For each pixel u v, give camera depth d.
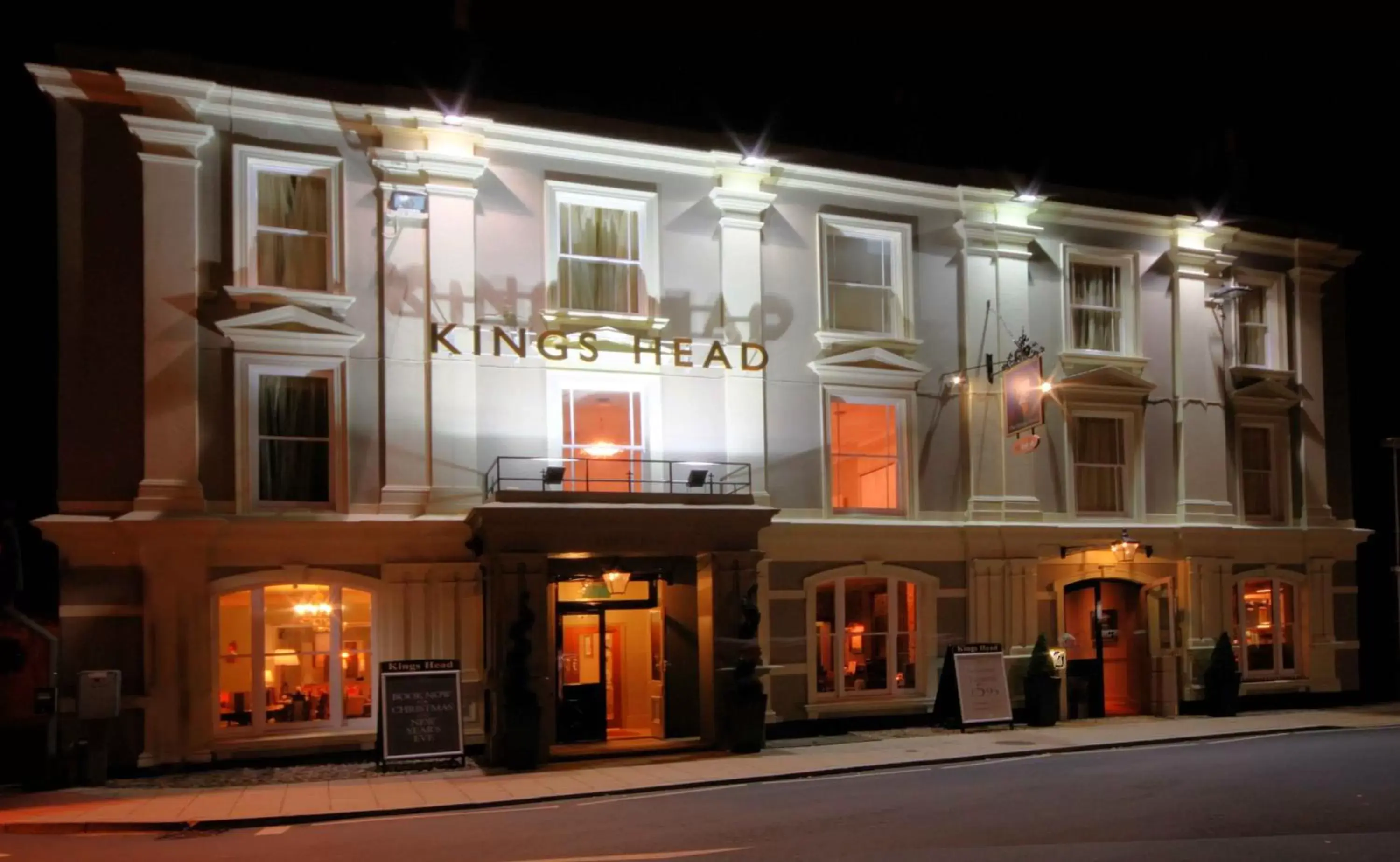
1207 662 22.14
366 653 16.98
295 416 16.95
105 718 14.94
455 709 16.19
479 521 16.34
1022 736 18.66
